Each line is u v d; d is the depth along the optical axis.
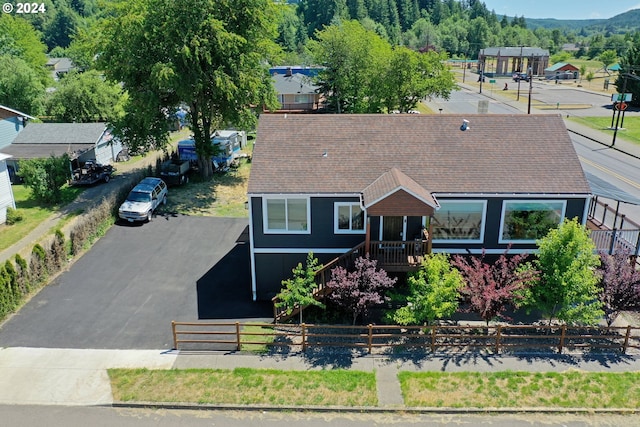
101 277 22.83
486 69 142.88
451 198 20.09
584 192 19.86
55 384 15.66
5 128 40.62
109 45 33.84
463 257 21.03
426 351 17.34
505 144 21.80
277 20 39.38
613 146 47.28
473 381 15.66
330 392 15.23
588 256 17.95
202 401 14.84
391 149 21.75
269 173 20.67
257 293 21.39
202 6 33.03
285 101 60.34
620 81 72.62
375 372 16.17
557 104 72.06
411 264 19.95
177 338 18.14
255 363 16.70
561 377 15.79
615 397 14.84
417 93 51.56
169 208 32.12
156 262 24.36
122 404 14.81
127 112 37.50
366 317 19.59
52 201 32.88
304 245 20.91
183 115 57.69
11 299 19.89
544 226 20.66
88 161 39.09
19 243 26.62
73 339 18.08
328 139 22.19
